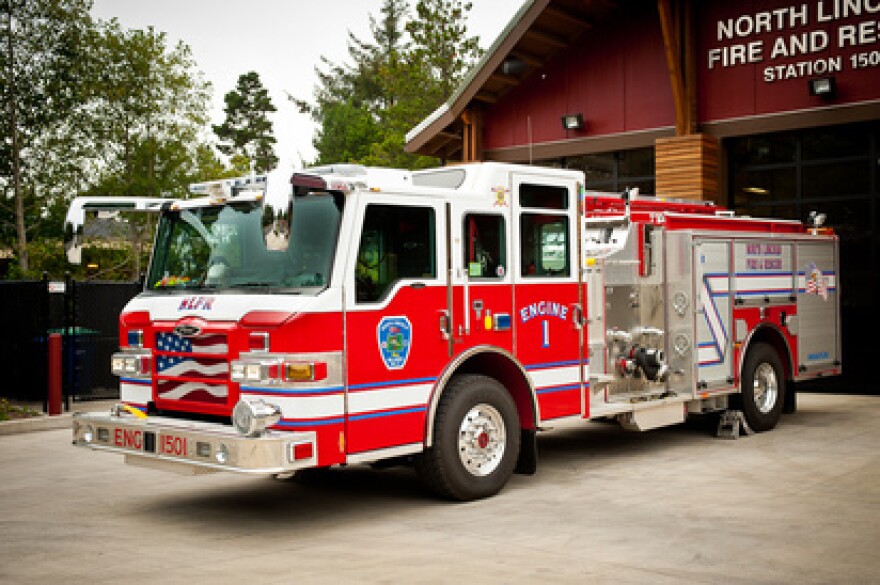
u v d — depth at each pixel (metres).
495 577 4.70
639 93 14.10
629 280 8.24
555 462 8.12
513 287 6.90
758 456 8.15
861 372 12.34
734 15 13.14
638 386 8.27
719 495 6.60
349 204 5.87
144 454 6.02
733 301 8.95
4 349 12.63
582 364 7.43
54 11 23.08
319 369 5.61
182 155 26.34
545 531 5.66
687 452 8.47
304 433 5.54
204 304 6.05
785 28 12.70
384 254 6.07
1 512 6.55
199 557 5.25
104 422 6.30
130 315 6.61
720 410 9.38
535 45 14.66
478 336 6.62
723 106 13.30
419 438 6.21
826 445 8.63
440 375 6.34
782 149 13.08
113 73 25.33
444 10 28.61
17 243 23.83
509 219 6.92
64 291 12.24
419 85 28.92
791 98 12.70
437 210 6.40
